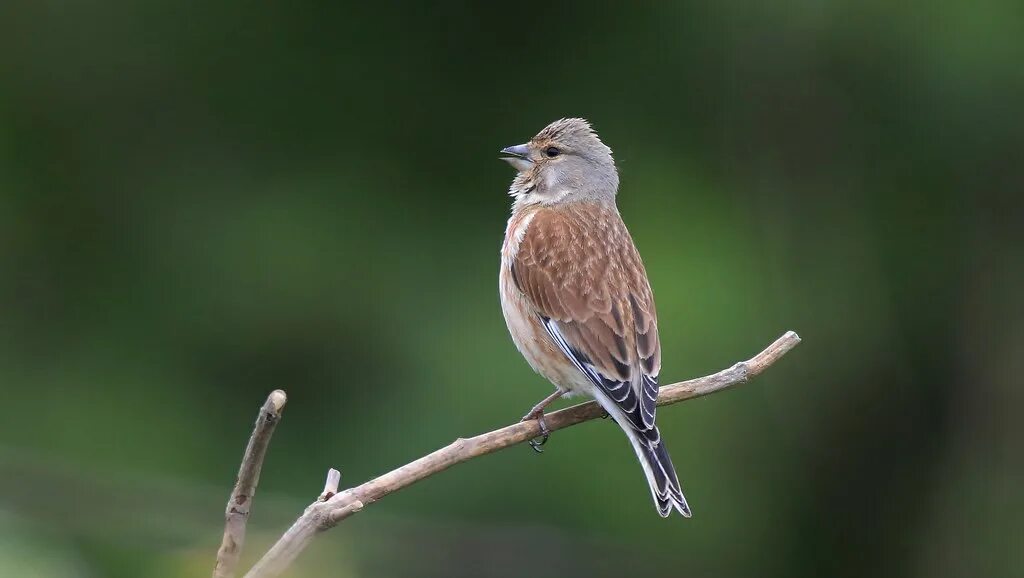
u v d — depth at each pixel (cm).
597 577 1134
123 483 988
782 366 1310
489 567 1138
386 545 1121
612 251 751
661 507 630
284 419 1227
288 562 482
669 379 1229
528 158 819
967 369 1391
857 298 1371
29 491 973
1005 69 1289
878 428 1377
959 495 1380
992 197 1370
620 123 1350
